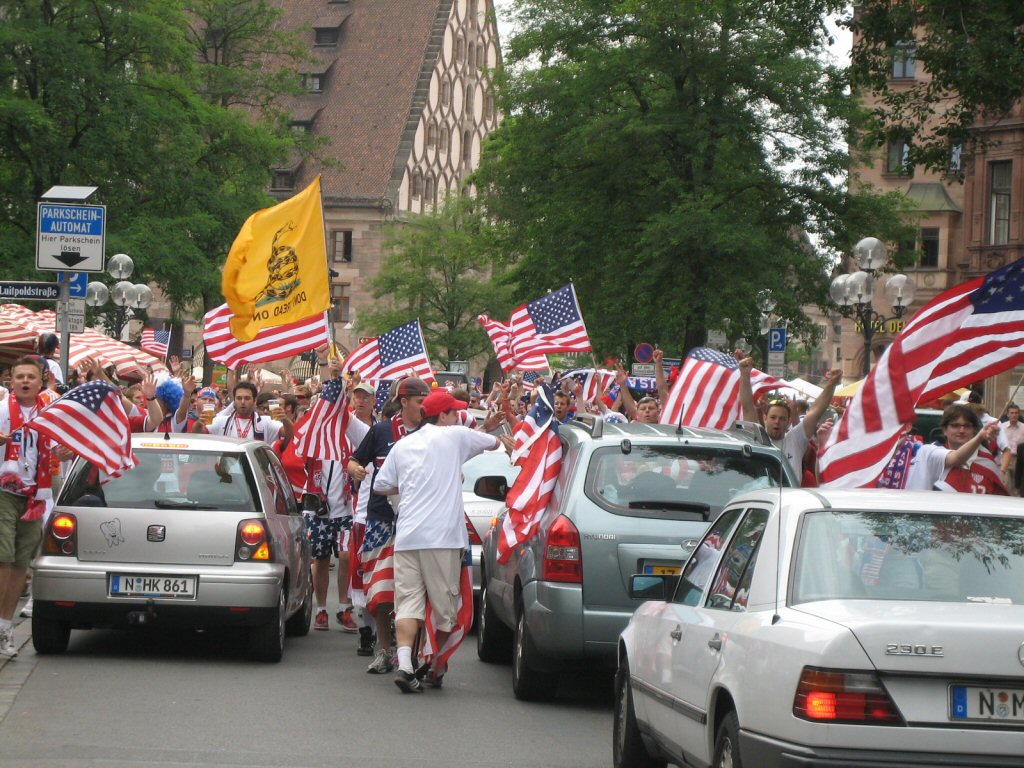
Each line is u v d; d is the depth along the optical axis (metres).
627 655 12.75
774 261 62.00
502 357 35.72
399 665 16.77
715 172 64.06
